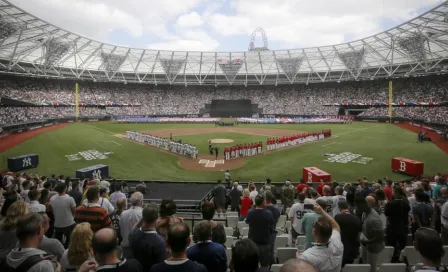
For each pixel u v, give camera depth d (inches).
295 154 1571.1
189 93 4658.0
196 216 574.6
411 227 490.3
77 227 230.7
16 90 3248.0
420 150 1603.1
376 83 3988.7
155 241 247.8
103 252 183.6
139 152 1628.9
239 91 4667.8
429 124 2613.2
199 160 1446.9
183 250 195.2
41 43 2854.3
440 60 2933.1
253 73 4379.9
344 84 4264.3
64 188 404.5
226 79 4512.8
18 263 181.2
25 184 589.6
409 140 1959.9
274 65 4229.8
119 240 395.2
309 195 530.0
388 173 1172.5
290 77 4242.1
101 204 416.8
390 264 296.0
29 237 191.9
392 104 3609.7
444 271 180.1
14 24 2337.6
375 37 3090.6
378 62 3560.5
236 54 4020.7
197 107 4468.5
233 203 646.5
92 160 1422.2
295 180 1090.7
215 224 300.8
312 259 222.5
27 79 3511.3
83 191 636.1
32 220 195.6
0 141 1940.2
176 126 3154.5
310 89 4431.6
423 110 3105.3
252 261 172.1
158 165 1338.6
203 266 193.8
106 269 182.1
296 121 3472.0
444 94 3149.6
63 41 3056.1
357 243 313.7
